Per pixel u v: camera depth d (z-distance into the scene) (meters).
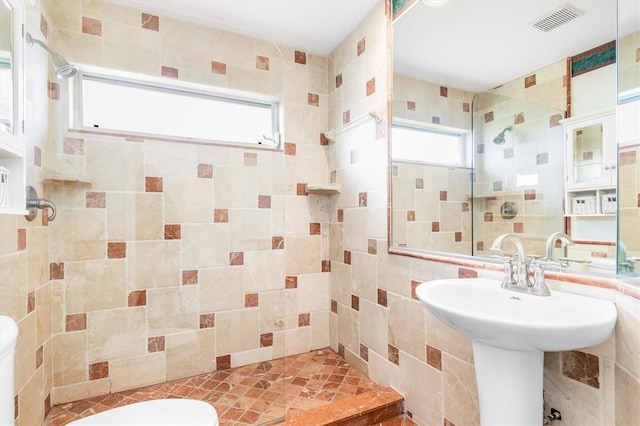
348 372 2.04
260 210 2.18
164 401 1.20
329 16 1.99
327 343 2.43
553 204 1.11
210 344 2.02
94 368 1.76
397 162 1.75
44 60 1.58
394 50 1.77
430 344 1.51
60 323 1.69
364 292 2.02
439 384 1.46
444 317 0.97
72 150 1.72
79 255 1.74
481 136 1.37
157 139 1.92
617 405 0.85
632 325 0.78
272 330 2.18
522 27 1.22
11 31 1.18
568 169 1.06
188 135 2.00
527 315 1.00
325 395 1.77
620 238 0.82
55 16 1.70
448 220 1.50
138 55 1.86
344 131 2.24
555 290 1.04
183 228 1.97
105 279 1.79
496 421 0.99
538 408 0.96
